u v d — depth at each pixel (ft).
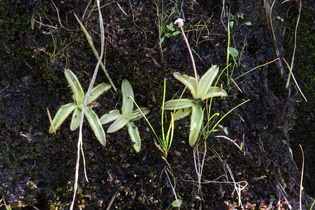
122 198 1.51
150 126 1.50
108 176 1.51
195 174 1.52
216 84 1.51
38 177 1.50
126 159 1.52
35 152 1.50
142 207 1.52
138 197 1.50
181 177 1.51
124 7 1.50
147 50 1.48
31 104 1.51
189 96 1.51
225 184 1.52
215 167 1.52
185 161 1.52
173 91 1.51
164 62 1.49
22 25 1.47
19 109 1.50
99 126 1.49
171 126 1.52
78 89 1.49
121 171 1.50
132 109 1.52
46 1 1.46
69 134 1.50
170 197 1.51
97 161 1.51
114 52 1.50
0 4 1.45
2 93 1.49
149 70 1.49
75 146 1.50
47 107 1.50
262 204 1.51
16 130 1.48
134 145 1.51
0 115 1.48
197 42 1.51
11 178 1.47
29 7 1.46
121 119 1.51
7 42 1.49
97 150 1.51
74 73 1.50
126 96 1.52
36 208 1.50
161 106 1.52
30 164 1.50
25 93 1.51
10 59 1.51
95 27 1.49
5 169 1.47
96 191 1.51
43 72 1.50
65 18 1.48
